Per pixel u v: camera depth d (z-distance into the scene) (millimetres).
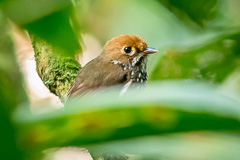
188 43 2490
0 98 626
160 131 582
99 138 594
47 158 995
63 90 2590
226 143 608
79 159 3561
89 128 584
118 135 591
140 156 643
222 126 555
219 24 2492
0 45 2838
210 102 556
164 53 2578
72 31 1529
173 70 2590
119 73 2643
